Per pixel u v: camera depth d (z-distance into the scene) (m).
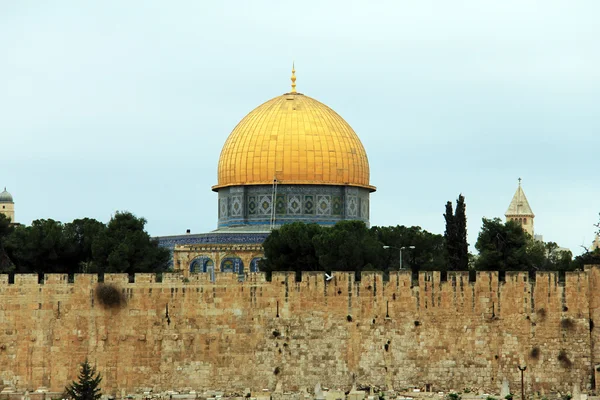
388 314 170.38
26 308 168.25
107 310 168.75
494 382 170.38
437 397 164.75
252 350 169.38
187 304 169.50
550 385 170.38
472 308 171.12
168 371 168.88
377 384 169.50
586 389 170.12
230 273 170.38
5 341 167.88
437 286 171.12
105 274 169.50
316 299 170.12
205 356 169.12
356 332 170.00
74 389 160.25
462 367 170.50
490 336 170.75
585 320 171.12
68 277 169.62
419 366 170.25
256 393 168.12
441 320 170.75
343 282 170.38
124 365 168.50
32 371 167.75
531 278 189.25
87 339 168.38
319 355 169.50
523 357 170.75
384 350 170.00
